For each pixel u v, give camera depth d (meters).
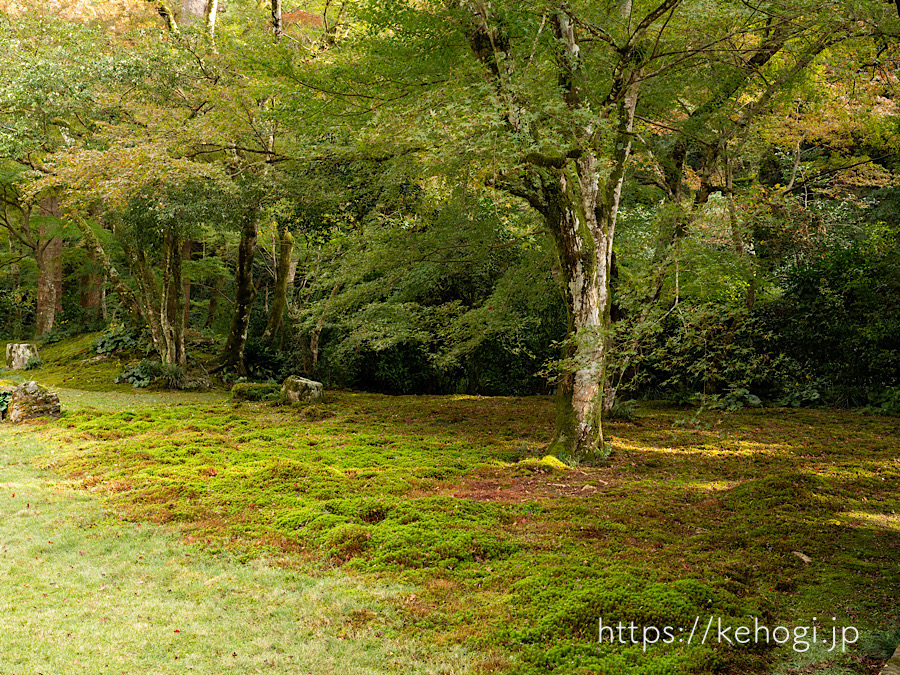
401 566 5.06
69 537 5.75
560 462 8.31
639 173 12.53
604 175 7.86
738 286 10.77
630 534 5.69
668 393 14.31
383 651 3.75
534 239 11.22
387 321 12.29
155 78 12.38
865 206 15.38
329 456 8.79
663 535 5.66
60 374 17.22
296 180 11.55
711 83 9.70
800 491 6.75
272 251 20.97
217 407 12.94
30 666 3.52
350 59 8.13
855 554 5.19
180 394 15.38
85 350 19.02
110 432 10.15
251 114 11.34
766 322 13.74
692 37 8.25
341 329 16.00
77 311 23.72
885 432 10.35
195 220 12.70
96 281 25.19
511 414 12.52
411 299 13.66
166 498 6.89
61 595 4.54
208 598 4.53
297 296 19.94
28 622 4.08
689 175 13.24
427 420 12.04
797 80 10.00
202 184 12.09
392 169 9.27
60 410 11.69
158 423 11.11
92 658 3.64
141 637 3.91
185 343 18.88
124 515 6.36
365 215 13.00
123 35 13.77
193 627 4.06
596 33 7.70
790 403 13.32
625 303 6.63
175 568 5.07
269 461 8.46
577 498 6.89
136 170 10.00
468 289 15.72
